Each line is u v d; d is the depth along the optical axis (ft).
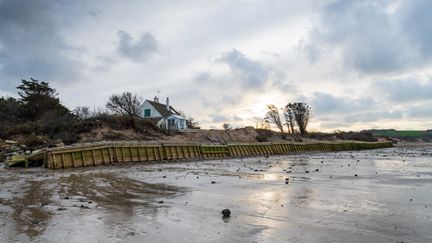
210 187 52.39
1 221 29.55
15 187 51.13
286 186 52.80
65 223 29.04
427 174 71.41
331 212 33.71
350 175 69.77
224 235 25.99
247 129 254.68
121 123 167.32
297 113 324.80
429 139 632.38
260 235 26.02
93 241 24.23
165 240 24.67
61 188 50.49
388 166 95.45
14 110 194.29
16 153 106.93
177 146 137.80
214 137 204.64
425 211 34.06
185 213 33.42
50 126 154.20
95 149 101.91
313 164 106.52
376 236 25.71
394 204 37.65
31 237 25.02
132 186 53.67
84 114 208.03
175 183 57.72
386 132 617.21
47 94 207.82
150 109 243.60
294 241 24.59
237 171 82.23
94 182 58.54
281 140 255.09
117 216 31.89
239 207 36.42
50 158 88.17
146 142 125.39
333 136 348.38
